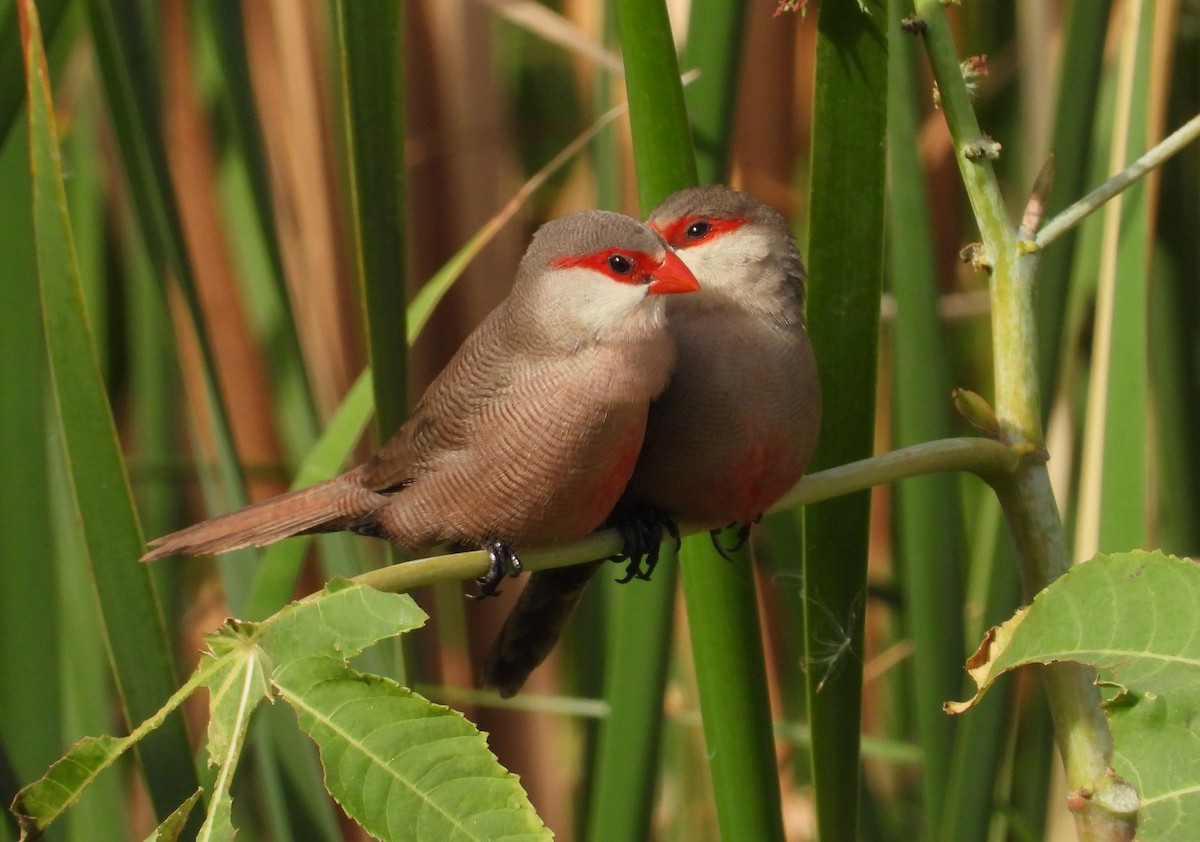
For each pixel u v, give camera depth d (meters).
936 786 3.24
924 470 3.15
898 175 3.24
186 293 3.22
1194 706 3.11
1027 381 3.16
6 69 3.19
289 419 3.27
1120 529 3.21
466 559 3.14
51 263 3.17
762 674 3.19
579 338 3.19
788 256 3.21
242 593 3.25
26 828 3.11
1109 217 3.22
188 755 3.18
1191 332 3.28
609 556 3.19
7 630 3.22
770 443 3.19
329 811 3.24
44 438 3.22
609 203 3.27
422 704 3.11
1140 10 3.22
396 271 3.18
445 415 3.20
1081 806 3.14
